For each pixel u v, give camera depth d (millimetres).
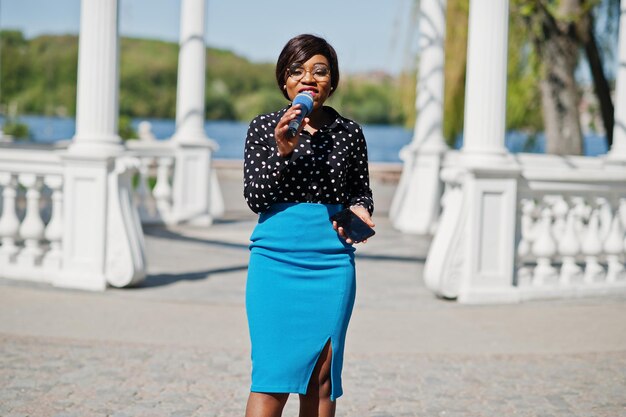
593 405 5250
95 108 8578
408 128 19156
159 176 13727
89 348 6277
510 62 17828
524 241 8859
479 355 6410
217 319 7344
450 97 18500
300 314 3549
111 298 8070
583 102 18562
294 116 3312
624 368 6133
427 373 5887
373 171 22578
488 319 7656
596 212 9102
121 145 8758
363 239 3580
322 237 3568
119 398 5141
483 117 8492
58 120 59062
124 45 84938
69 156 8461
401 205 14547
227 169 21719
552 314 7945
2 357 5977
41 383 5402
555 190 8805
